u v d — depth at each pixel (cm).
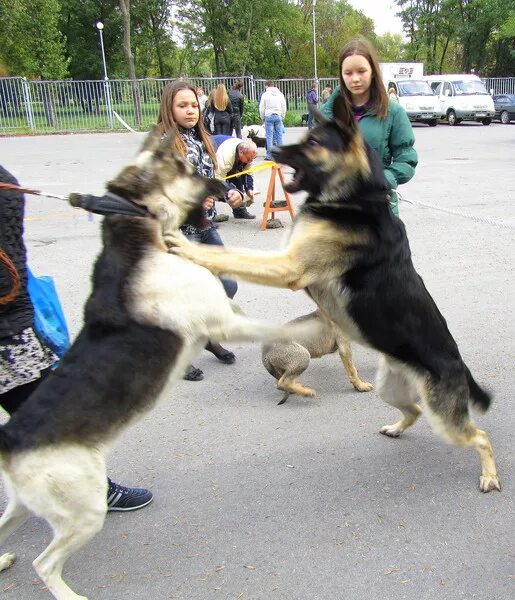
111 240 265
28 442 224
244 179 925
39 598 255
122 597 253
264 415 403
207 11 5372
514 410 400
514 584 254
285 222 927
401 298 306
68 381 237
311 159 312
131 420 247
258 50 5391
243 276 298
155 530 294
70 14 5272
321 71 6044
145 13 5319
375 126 402
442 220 933
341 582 257
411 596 248
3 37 3741
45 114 2709
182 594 254
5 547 286
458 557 270
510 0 4859
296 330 298
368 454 356
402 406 359
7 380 261
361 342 324
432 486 325
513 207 991
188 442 371
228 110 1336
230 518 301
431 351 311
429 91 2767
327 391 438
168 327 256
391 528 291
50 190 1115
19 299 256
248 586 257
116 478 335
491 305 588
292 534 288
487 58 5356
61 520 229
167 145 285
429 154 1703
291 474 337
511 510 303
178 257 274
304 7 6019
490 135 2244
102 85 2761
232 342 283
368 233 305
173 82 419
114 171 1348
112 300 252
